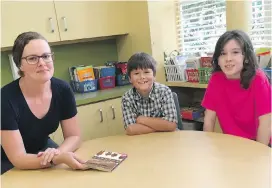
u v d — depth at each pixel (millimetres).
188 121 2672
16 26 2322
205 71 2379
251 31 2277
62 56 2826
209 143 1407
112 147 1492
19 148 1387
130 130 1656
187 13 2760
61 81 1573
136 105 1854
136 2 2730
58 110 1560
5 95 1398
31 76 1363
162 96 1823
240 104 1712
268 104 1594
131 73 1820
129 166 1244
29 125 1484
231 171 1104
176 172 1140
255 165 1136
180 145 1419
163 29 2740
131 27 2865
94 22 2670
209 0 2541
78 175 1225
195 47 2742
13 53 1387
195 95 2930
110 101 2553
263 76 1662
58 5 2480
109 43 3080
